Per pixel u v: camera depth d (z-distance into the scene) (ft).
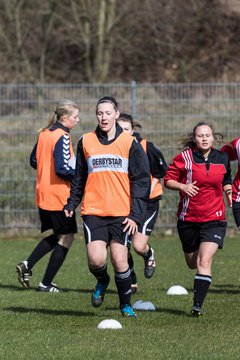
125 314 84.94
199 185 86.84
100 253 80.18
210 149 88.07
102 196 81.00
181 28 343.46
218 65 341.41
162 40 335.06
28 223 182.29
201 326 79.30
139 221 79.97
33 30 314.55
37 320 83.76
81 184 83.46
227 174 90.63
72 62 322.55
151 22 328.49
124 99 186.09
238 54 345.51
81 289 110.22
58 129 108.47
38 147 109.60
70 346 70.18
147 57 331.77
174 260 145.59
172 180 88.17
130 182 81.51
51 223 108.58
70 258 150.51
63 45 322.34
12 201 181.88
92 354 66.85
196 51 343.67
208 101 181.98
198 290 84.43
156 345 70.28
